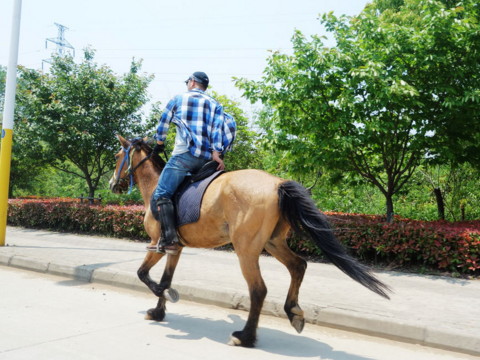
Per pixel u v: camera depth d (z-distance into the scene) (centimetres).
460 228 750
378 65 738
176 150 461
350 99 781
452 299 560
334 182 1046
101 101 1280
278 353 391
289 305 420
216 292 569
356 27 853
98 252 902
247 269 398
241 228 398
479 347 401
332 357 385
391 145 895
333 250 374
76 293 610
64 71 1294
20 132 1284
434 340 424
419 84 815
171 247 442
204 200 430
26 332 423
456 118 822
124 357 366
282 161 1026
